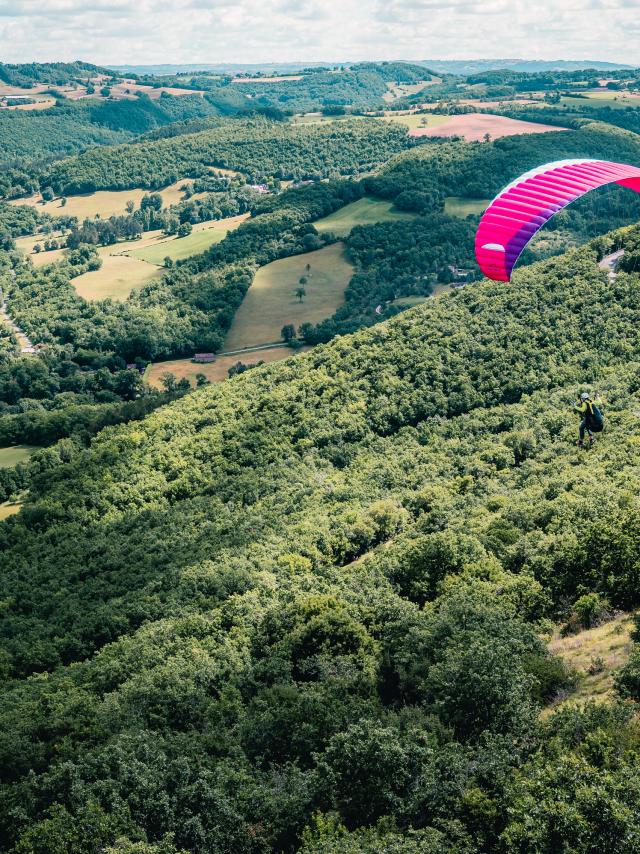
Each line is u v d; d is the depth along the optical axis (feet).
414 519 235.40
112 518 320.09
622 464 197.16
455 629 131.85
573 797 79.92
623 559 132.26
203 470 335.47
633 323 322.55
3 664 213.25
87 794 117.60
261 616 183.42
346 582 191.21
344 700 125.08
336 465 314.76
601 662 113.09
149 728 144.77
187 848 105.81
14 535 321.52
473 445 281.54
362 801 100.37
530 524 182.29
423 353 352.69
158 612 220.84
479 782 93.81
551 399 294.25
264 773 116.98
